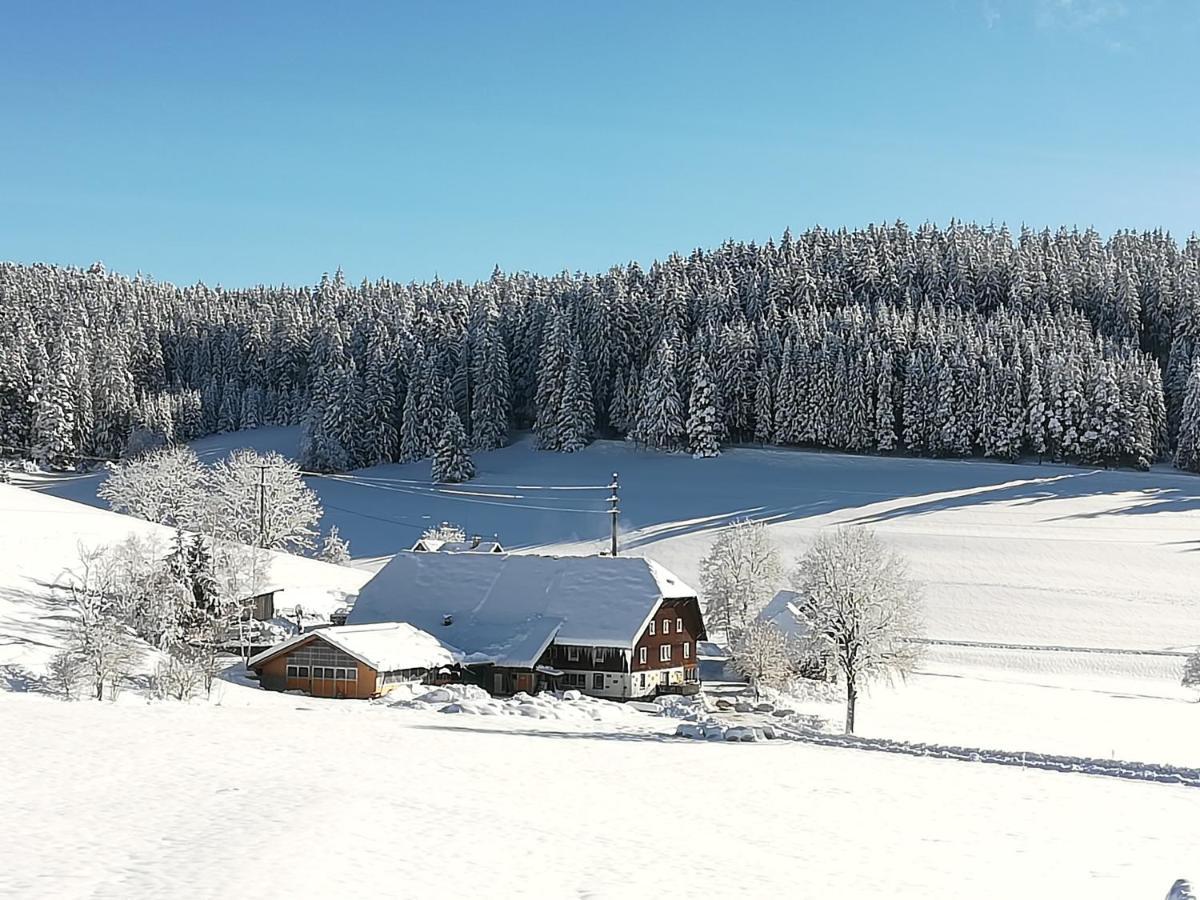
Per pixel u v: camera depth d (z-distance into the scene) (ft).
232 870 54.65
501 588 208.23
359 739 110.93
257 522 285.02
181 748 97.60
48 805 70.90
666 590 201.67
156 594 172.04
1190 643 241.35
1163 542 319.27
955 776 105.29
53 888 50.88
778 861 65.36
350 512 403.95
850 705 168.96
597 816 76.43
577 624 194.80
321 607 245.24
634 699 191.31
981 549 316.60
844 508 369.09
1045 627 253.85
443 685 181.16
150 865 55.47
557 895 54.49
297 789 78.43
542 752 108.99
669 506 384.88
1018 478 399.65
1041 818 83.71
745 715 174.40
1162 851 71.97
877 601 169.99
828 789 94.27
